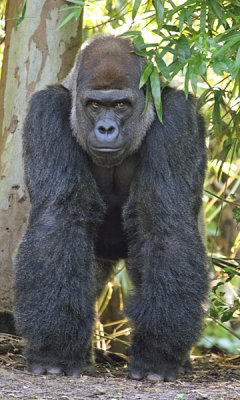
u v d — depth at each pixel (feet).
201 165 32.89
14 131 40.60
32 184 30.42
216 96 37.52
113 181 32.96
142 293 29.17
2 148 41.22
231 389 26.89
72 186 29.94
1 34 50.70
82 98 30.22
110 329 53.78
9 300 39.83
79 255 29.40
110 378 28.94
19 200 40.22
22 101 40.50
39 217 29.78
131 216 30.73
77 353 29.09
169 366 28.99
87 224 30.71
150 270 29.27
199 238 30.55
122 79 29.91
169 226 29.55
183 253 29.19
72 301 28.66
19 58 40.68
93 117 30.25
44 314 28.48
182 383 28.25
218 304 39.99
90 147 29.84
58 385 26.68
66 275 28.81
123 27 48.24
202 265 29.76
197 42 28.45
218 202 58.65
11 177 40.45
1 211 40.57
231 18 34.01
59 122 30.73
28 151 30.81
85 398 24.39
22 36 40.63
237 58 27.25
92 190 30.91
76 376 28.86
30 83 40.47
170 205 29.71
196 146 31.32
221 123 38.86
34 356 29.30
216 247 58.03
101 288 40.50
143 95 30.76
